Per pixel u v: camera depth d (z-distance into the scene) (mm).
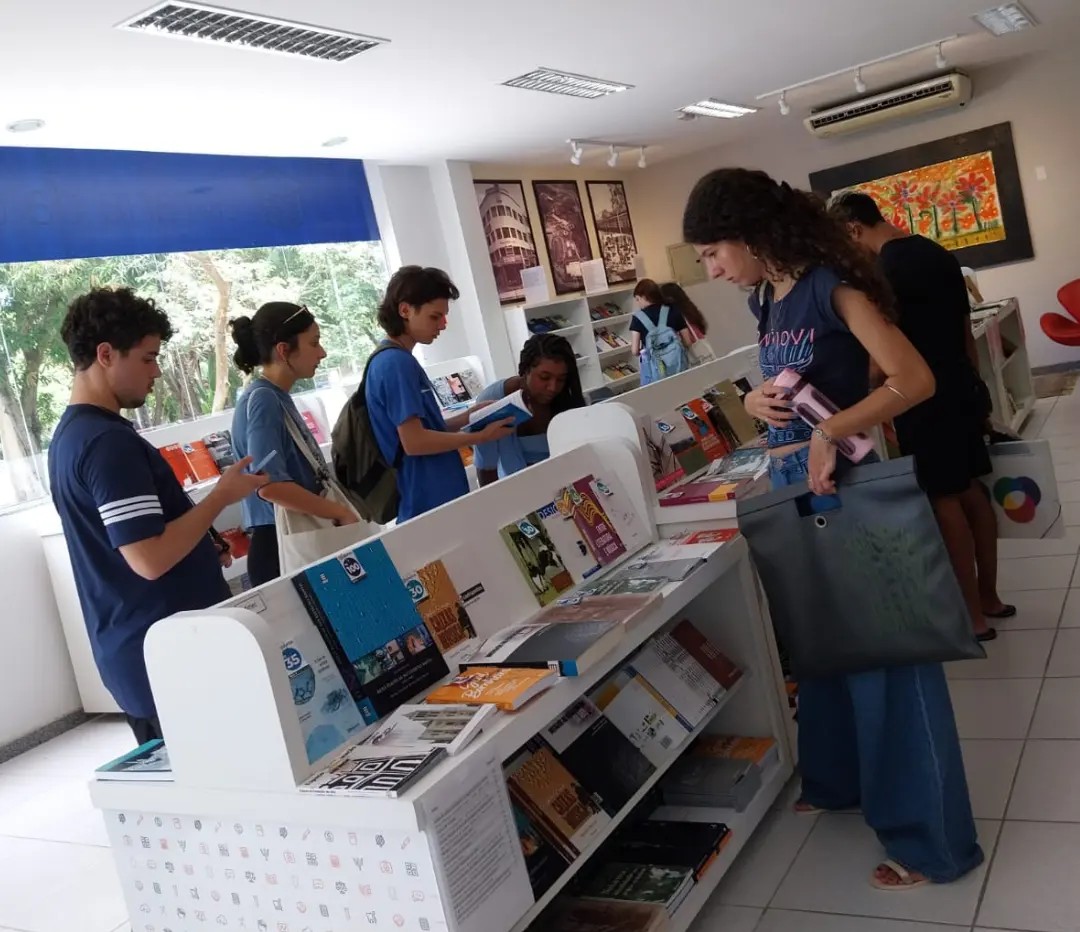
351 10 4125
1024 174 9180
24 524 4895
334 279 7227
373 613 1873
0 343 5023
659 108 7629
